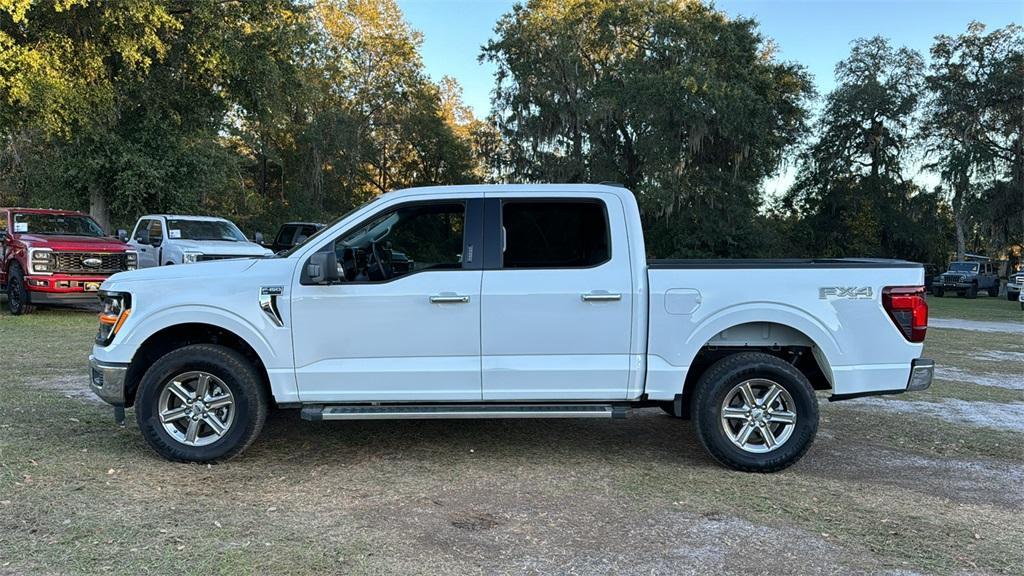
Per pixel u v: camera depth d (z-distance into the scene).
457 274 4.75
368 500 4.20
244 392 4.75
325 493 4.30
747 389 4.81
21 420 5.71
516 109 37.00
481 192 4.88
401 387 4.75
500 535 3.71
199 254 13.51
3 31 15.03
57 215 13.94
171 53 18.44
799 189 48.22
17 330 11.24
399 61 42.00
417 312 4.71
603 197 4.85
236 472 4.67
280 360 4.72
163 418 4.76
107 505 3.99
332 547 3.51
